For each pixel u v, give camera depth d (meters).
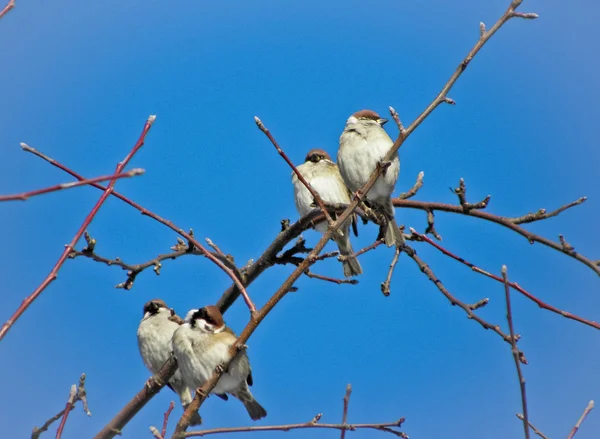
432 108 7.55
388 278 9.20
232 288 11.09
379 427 6.82
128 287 9.55
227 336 10.91
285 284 7.21
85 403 6.45
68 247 5.81
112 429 8.91
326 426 6.73
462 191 10.47
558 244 9.55
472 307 8.87
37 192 4.41
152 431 6.79
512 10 7.41
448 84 7.54
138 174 4.64
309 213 10.77
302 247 10.91
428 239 9.53
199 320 10.93
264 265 10.92
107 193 6.12
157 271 9.71
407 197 11.75
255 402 11.26
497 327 8.43
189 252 10.09
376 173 7.55
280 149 7.52
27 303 5.51
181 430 6.82
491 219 10.16
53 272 5.68
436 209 11.20
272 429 6.74
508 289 6.26
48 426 6.22
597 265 8.91
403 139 7.56
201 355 10.76
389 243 9.84
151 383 9.72
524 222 9.84
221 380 10.95
